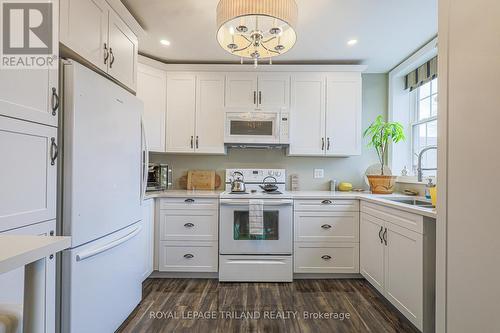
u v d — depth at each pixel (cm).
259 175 306
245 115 277
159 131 277
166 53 269
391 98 308
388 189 273
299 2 185
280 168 316
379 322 181
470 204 95
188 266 254
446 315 108
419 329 158
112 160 159
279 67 282
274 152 316
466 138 97
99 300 147
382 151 287
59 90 126
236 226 252
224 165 315
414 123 296
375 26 216
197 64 283
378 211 215
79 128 130
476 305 93
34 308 55
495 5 85
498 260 85
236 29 161
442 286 110
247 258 249
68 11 133
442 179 109
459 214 100
